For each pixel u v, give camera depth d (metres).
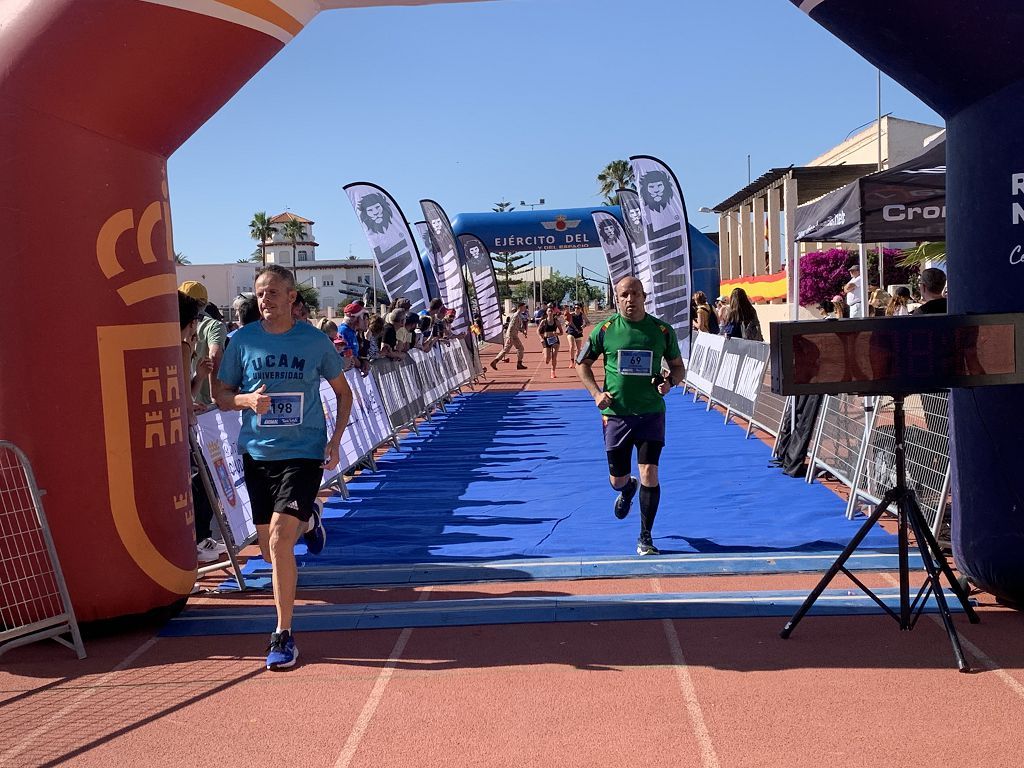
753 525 6.87
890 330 4.10
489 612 4.88
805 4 4.59
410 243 18.33
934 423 6.08
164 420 4.86
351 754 3.33
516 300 88.56
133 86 4.46
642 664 4.09
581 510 7.66
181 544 4.98
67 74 4.34
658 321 6.16
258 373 4.52
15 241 4.40
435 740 3.41
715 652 4.20
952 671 3.89
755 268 34.41
